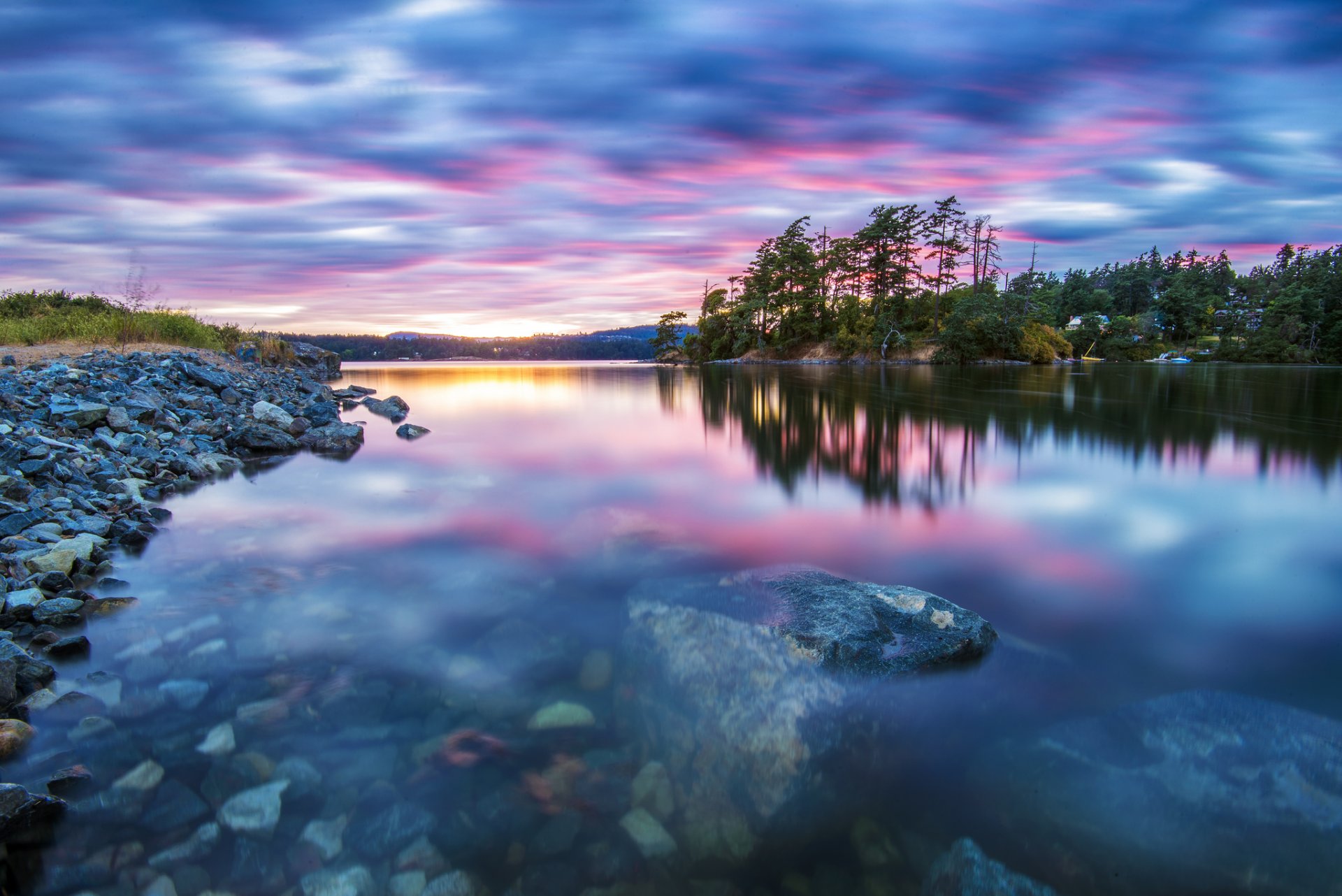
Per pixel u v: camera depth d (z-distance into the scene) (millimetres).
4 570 5258
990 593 5176
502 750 3303
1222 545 6379
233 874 2568
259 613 4879
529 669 4086
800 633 3824
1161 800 2781
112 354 17594
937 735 3314
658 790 3006
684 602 4316
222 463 10758
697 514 7633
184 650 4305
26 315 25312
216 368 20594
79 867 2582
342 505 8156
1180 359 87500
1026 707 3551
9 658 3736
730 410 21328
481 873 2584
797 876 2594
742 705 3334
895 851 2699
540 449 12891
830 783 2990
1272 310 90938
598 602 5062
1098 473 9969
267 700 3725
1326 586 5328
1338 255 126438
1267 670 3975
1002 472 10172
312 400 18156
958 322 71312
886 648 3779
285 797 2963
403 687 3871
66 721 3504
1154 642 4344
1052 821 2750
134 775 3088
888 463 10992
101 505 7363
